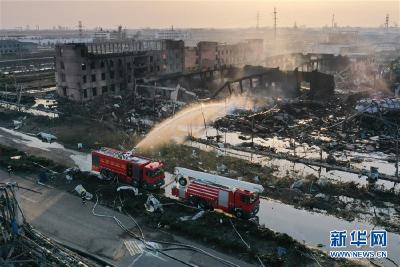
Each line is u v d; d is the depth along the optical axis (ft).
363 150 155.94
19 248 76.28
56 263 71.51
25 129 181.37
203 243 86.53
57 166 129.08
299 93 266.57
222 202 98.37
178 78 273.54
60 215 98.58
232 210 97.50
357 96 240.53
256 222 97.45
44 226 93.30
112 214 99.25
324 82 259.80
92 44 278.67
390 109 193.26
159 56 306.55
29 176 122.72
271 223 98.43
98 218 97.35
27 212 99.76
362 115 187.83
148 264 79.46
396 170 125.90
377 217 100.78
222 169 129.70
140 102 226.99
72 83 250.16
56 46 252.42
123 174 115.14
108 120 190.80
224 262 79.82
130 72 280.92
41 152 148.36
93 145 156.04
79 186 111.96
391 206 106.32
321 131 180.24
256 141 166.50
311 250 83.92
